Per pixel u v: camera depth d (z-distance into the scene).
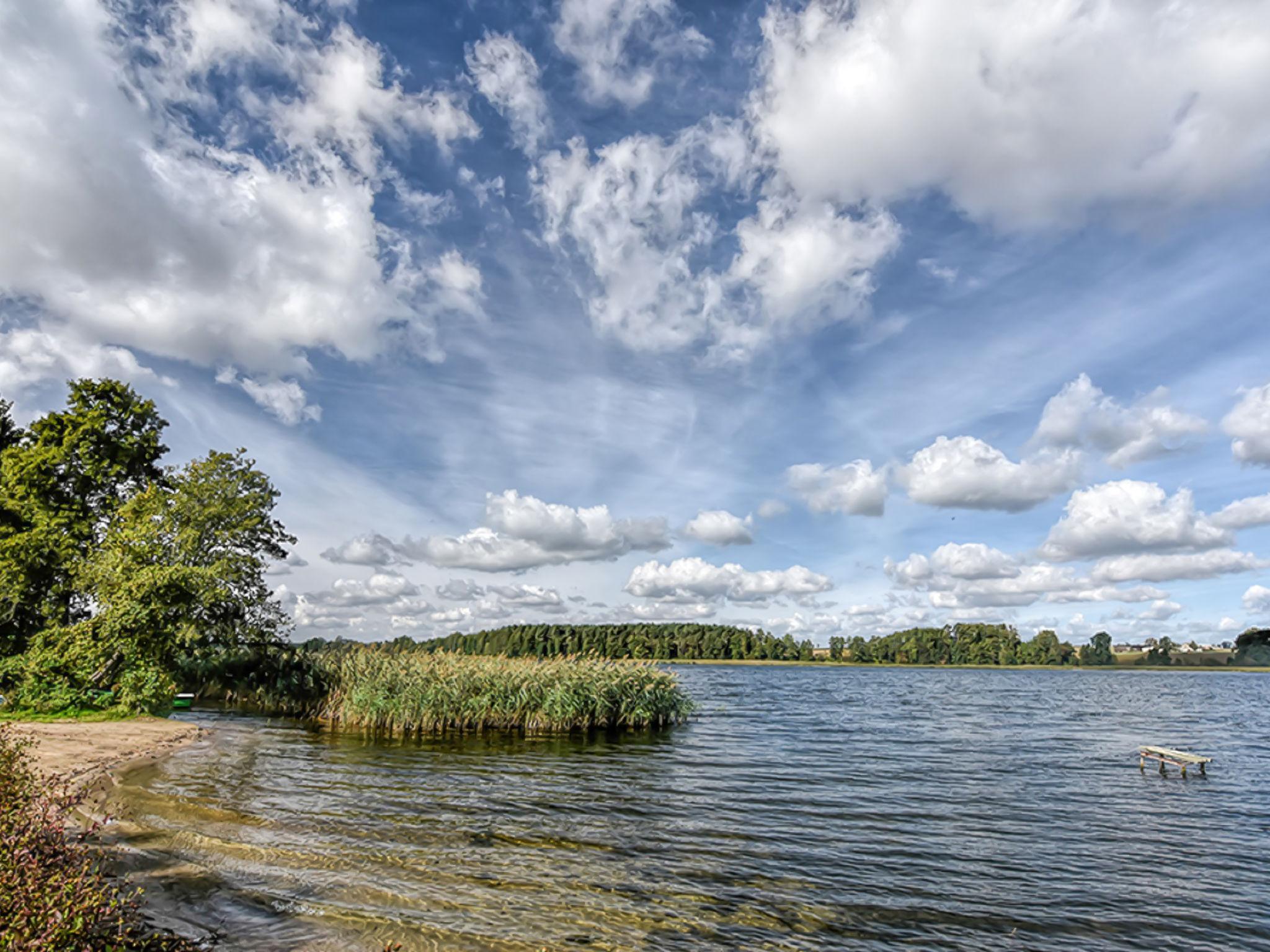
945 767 24.75
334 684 33.81
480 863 12.20
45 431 33.50
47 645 28.30
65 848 7.37
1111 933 10.11
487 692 30.14
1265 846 14.94
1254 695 88.62
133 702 27.67
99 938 6.40
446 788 18.61
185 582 28.09
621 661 33.97
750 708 50.59
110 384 35.50
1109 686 106.44
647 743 29.05
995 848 14.37
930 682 108.00
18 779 8.41
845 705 55.78
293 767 20.91
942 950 9.38
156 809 14.66
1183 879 12.57
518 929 9.38
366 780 19.33
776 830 15.34
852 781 21.53
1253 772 25.11
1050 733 37.28
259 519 34.28
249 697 39.81
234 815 14.60
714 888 11.48
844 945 9.42
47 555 31.20
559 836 14.29
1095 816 17.45
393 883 10.95
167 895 9.75
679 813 16.69
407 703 29.19
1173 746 32.66
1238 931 10.28
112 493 34.91
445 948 8.64
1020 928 10.23
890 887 11.80
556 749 26.42
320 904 9.83
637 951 8.92
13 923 5.52
